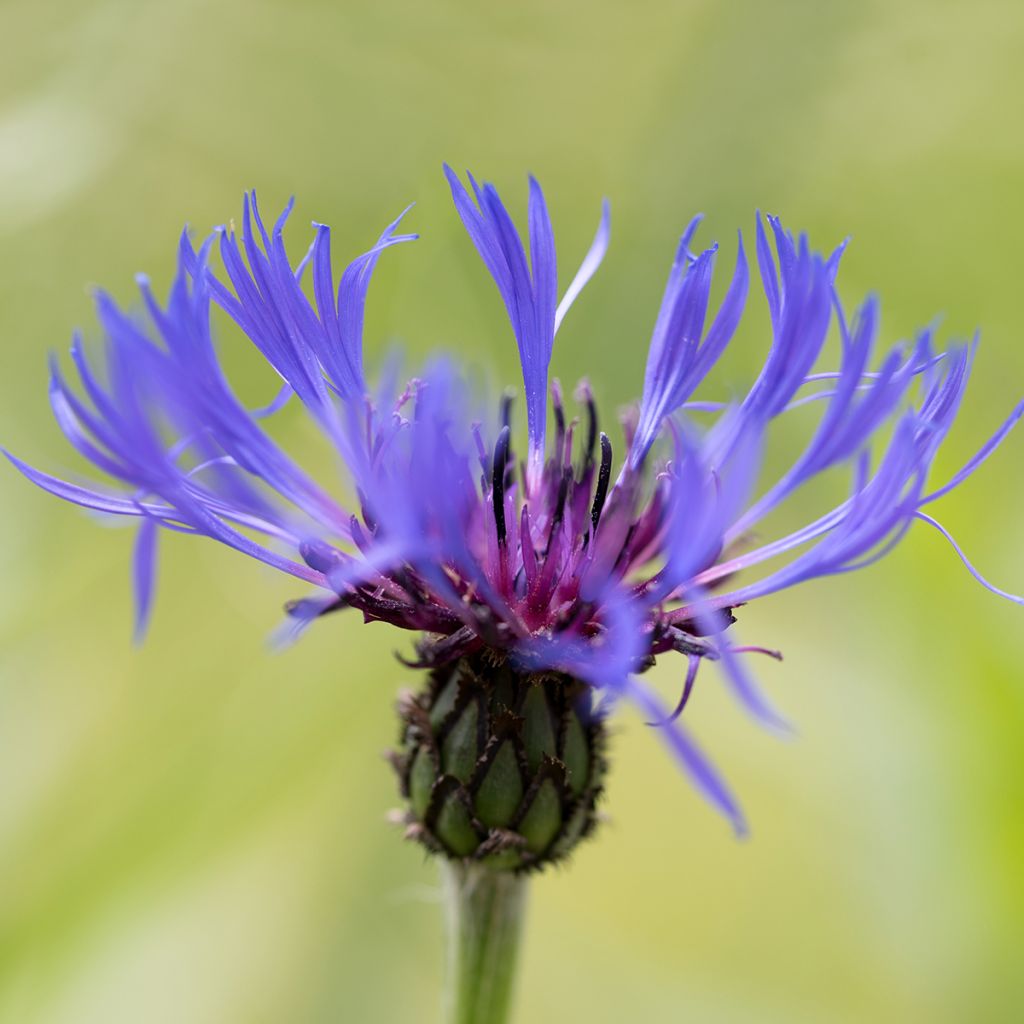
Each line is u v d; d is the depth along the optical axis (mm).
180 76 405
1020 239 412
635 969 393
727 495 281
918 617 340
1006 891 337
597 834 313
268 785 365
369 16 422
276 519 296
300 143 419
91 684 373
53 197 387
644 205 387
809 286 294
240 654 376
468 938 317
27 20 392
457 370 291
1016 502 341
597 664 302
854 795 348
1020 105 406
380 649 373
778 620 365
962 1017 339
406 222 416
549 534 309
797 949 389
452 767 309
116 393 282
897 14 393
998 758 337
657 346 312
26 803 358
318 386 304
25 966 350
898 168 415
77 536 381
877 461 321
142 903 356
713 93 389
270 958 367
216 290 300
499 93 436
